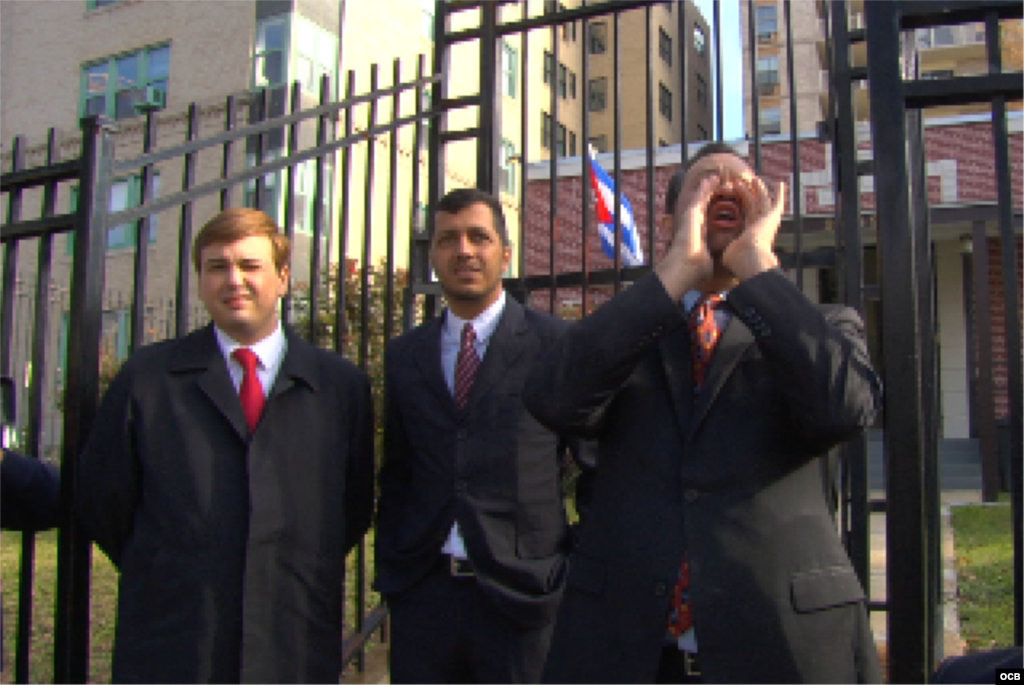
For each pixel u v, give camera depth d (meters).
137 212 2.50
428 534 2.44
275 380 2.29
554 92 3.23
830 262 2.79
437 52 3.56
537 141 19.16
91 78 15.69
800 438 1.60
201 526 2.12
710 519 1.56
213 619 2.07
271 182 10.74
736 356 1.65
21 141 2.71
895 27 1.85
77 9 16.02
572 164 11.38
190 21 14.61
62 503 2.34
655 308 1.56
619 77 3.12
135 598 2.12
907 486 1.76
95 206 2.40
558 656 1.66
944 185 11.30
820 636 1.50
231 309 2.26
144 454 2.18
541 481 2.46
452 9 3.58
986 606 4.72
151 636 2.08
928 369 2.28
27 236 2.56
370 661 3.47
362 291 3.21
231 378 2.28
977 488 10.62
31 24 16.55
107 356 9.06
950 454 11.37
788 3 2.92
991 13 1.82
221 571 2.10
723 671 1.48
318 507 2.27
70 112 15.82
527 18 3.33
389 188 3.32
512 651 2.33
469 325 2.62
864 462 2.30
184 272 2.65
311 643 2.21
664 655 1.65
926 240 2.34
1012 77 1.79
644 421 1.68
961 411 12.27
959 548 6.43
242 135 2.76
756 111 2.89
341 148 3.18
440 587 2.42
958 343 12.36
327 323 7.17
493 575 2.35
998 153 1.81
